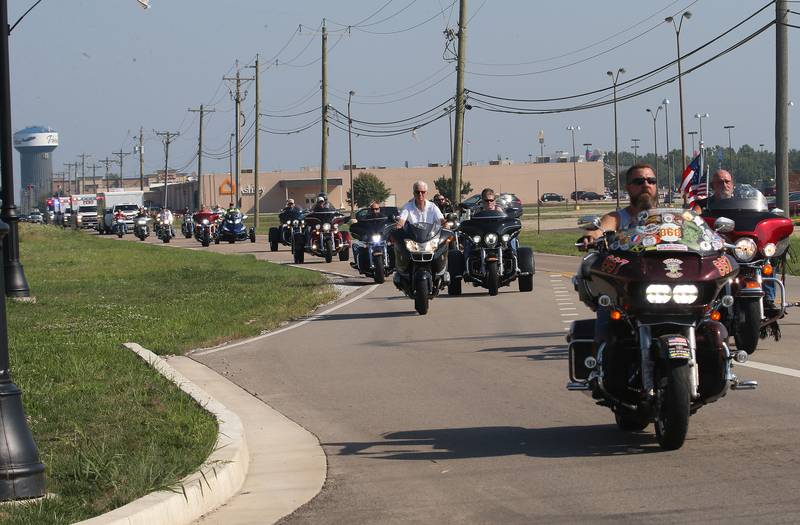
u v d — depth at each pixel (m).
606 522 8.29
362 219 37.16
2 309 8.97
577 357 10.91
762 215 15.75
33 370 15.94
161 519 8.45
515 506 8.88
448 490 9.52
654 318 9.99
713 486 9.15
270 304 28.62
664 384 9.90
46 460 10.08
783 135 37.56
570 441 11.23
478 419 12.66
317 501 9.43
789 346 17.48
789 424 11.54
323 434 12.27
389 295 30.80
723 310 15.42
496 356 17.67
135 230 96.88
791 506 8.45
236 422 11.73
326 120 87.50
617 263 10.10
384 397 14.43
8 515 8.27
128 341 20.48
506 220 28.78
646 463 10.08
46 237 92.75
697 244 10.04
